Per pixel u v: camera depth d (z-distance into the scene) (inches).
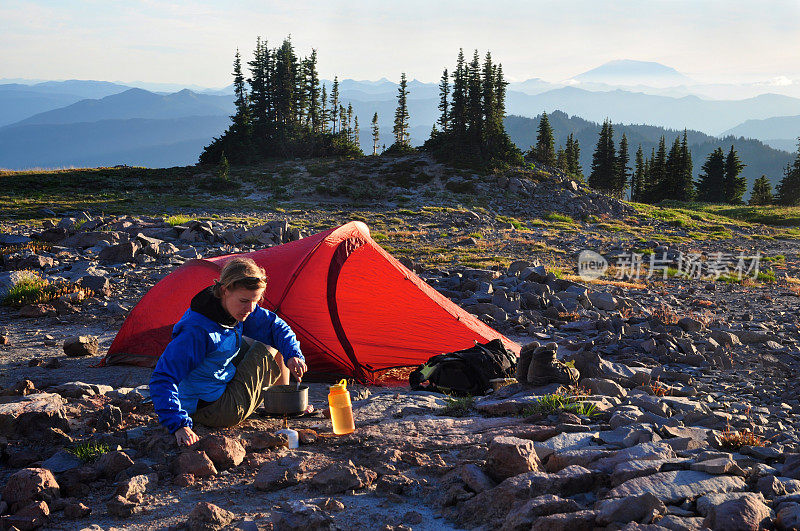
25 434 193.0
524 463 139.8
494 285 645.3
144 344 343.0
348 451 173.8
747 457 155.1
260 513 132.5
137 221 1181.1
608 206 2561.5
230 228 1241.4
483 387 275.3
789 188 4667.8
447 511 130.5
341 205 2267.5
